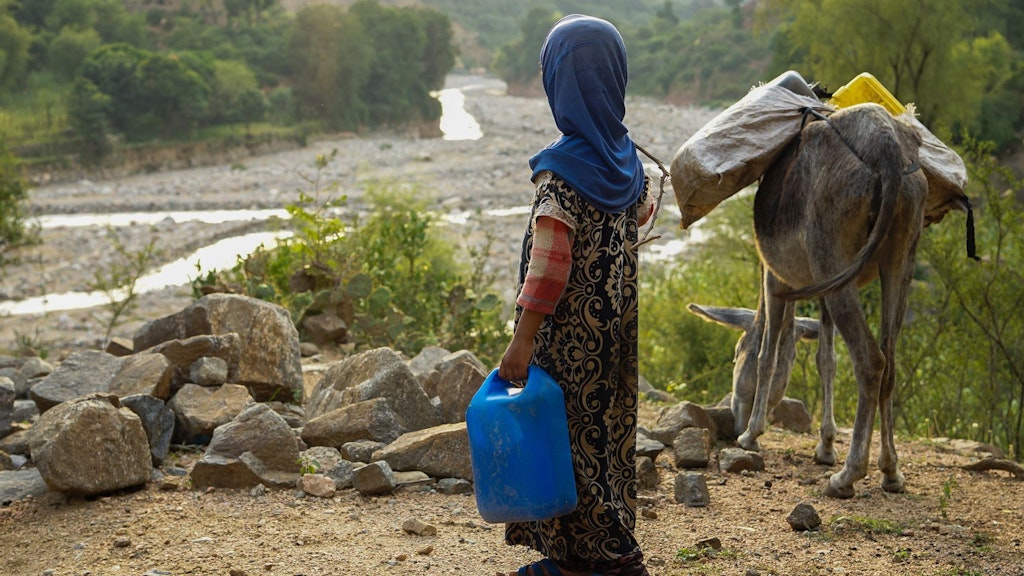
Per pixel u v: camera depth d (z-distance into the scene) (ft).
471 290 33.81
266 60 352.49
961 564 13.76
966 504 17.26
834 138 16.97
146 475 16.33
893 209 15.98
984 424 29.40
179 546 13.76
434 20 397.80
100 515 15.05
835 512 16.44
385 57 367.04
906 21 88.48
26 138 232.53
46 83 295.89
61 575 12.72
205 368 19.67
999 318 30.14
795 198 17.47
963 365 30.68
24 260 110.32
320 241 32.30
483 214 147.64
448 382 19.67
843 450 21.21
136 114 259.80
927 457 21.26
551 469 9.98
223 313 21.38
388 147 273.54
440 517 15.31
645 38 544.62
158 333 22.02
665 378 43.34
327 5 351.25
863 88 19.72
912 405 31.42
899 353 31.63
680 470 18.88
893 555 14.07
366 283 29.55
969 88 91.86
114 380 19.11
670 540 14.66
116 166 235.61
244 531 14.43
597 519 10.39
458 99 476.13
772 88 18.42
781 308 19.65
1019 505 17.30
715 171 17.29
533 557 13.52
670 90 439.22
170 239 125.59
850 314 16.88
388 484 16.20
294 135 296.71
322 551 13.64
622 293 10.50
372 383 18.95
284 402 21.68
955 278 29.09
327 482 16.30
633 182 10.53
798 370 34.19
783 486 18.03
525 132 323.98
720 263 65.00
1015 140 153.99
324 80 343.67
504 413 9.98
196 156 256.11
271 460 16.71
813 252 17.06
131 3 403.54
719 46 434.30
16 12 339.57
